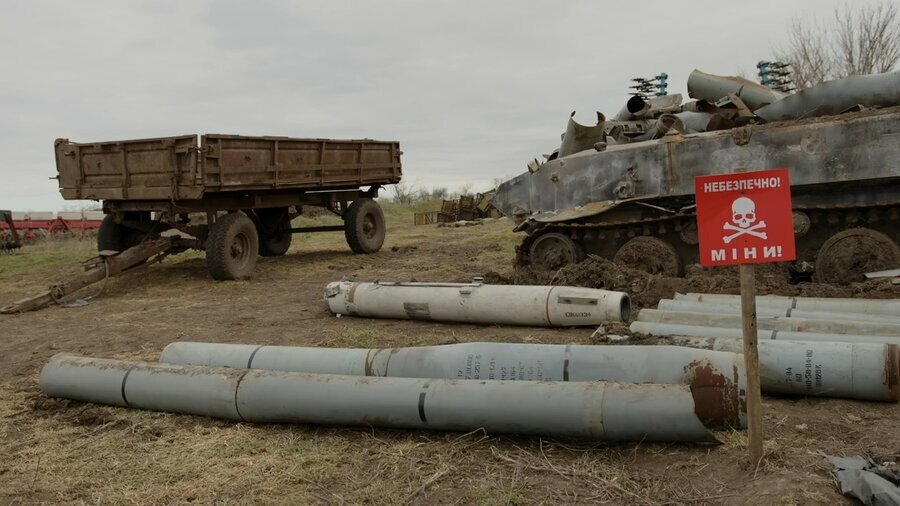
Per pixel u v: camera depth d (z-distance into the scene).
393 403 5.55
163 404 6.36
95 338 9.88
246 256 15.23
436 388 5.52
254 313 11.43
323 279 15.16
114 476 5.11
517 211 13.21
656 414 4.94
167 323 10.78
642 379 5.76
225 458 5.36
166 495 4.74
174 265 17.02
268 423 6.04
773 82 15.18
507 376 6.29
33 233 26.88
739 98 11.54
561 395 5.18
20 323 11.23
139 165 13.94
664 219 11.06
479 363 6.40
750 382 4.58
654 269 11.44
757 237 4.40
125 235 16.06
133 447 5.67
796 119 10.79
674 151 11.10
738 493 4.35
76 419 6.41
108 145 14.26
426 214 36.16
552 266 12.23
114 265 13.49
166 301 12.84
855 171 9.79
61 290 12.73
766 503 4.14
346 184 17.97
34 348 9.44
